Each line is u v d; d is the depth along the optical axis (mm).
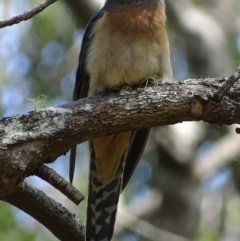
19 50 14312
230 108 7379
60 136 7180
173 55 15570
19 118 7137
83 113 7293
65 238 8250
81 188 13242
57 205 8117
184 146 14320
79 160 13953
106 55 8906
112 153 9203
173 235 12836
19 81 13859
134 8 9000
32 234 11922
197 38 14906
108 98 7438
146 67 8891
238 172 14945
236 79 7168
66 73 14695
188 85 7461
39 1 13703
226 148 14414
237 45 15617
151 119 7434
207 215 14852
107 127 7387
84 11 13492
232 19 15828
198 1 16328
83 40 9555
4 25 7312
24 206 7957
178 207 14180
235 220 14578
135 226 12867
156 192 14758
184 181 14203
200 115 7395
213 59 14789
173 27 15102
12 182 7051
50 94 14414
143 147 9406
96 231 8898
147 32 8922
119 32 8898
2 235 11742
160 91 7434
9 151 6949
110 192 9219
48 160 7246
